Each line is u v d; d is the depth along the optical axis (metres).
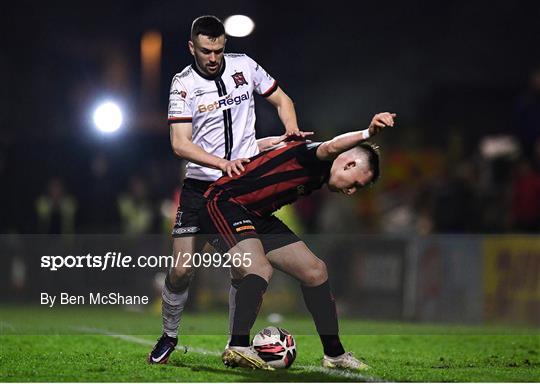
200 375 21.45
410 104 78.81
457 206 49.75
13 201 56.41
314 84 81.88
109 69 80.38
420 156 60.25
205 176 22.94
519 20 79.00
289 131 23.75
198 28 22.25
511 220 48.97
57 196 54.94
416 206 54.06
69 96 78.50
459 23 80.56
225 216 22.30
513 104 73.25
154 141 63.38
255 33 79.06
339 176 22.23
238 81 23.08
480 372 23.14
